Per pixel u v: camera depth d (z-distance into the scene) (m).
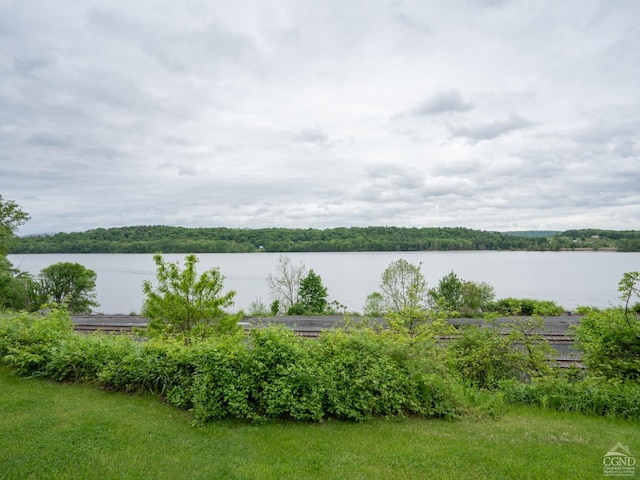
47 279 36.25
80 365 7.79
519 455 5.07
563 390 7.73
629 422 6.64
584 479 4.49
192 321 9.82
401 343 7.37
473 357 9.34
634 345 8.27
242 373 6.26
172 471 4.52
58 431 5.46
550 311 24.16
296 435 5.57
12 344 8.56
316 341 7.32
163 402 6.67
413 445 5.31
